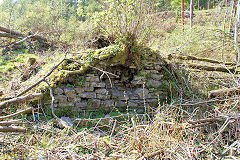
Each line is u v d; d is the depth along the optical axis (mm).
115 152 3232
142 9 4855
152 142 3287
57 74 4527
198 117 4430
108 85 4891
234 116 3766
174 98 5152
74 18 12562
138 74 5031
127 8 4863
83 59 4742
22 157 3061
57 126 4098
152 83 5094
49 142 3488
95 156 3166
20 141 3480
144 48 5137
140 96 4980
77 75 4594
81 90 4605
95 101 4703
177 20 13859
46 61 6414
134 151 3199
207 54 6520
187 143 3391
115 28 4879
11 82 4891
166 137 3445
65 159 2969
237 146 3500
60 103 4469
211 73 5805
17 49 8477
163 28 10477
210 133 3775
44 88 4332
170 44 7559
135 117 4652
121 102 4887
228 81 5500
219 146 3639
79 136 3629
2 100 3824
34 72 5664
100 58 4656
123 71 4984
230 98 4383
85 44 7121
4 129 2656
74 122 4266
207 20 13016
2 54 7465
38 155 3109
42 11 12594
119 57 4727
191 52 6465
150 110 4973
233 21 8422
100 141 3547
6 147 3221
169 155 3098
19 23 9469
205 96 5133
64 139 3600
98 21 5078
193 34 6617
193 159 3072
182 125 3799
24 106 4094
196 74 5660
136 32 4801
